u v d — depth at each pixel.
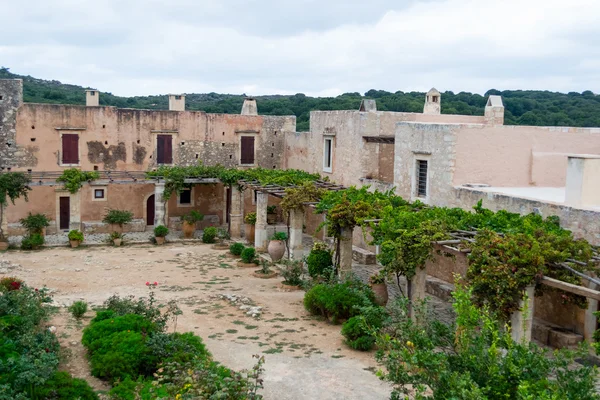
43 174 28.06
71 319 15.37
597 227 13.75
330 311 15.75
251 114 33.47
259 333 14.88
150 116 30.45
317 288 16.50
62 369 11.95
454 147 19.02
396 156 22.09
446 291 18.61
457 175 19.17
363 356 13.33
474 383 7.47
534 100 53.47
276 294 19.00
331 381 11.80
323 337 14.64
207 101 81.75
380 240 14.88
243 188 28.88
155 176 28.52
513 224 14.18
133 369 11.49
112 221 27.92
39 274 21.05
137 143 30.33
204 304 17.61
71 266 22.53
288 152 33.25
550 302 15.35
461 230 14.38
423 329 9.15
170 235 29.69
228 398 9.26
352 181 26.09
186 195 31.61
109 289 19.23
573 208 14.41
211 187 32.06
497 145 19.56
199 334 14.66
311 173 29.38
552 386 7.59
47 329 13.34
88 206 29.67
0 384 9.87
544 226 14.02
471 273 12.18
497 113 28.22
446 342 9.46
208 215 32.06
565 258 12.02
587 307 12.59
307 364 12.73
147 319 13.62
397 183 22.00
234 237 29.05
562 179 20.38
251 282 20.70
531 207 15.78
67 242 27.16
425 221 14.20
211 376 9.66
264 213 25.64
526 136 19.91
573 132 20.39
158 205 28.56
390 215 15.80
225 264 23.58
